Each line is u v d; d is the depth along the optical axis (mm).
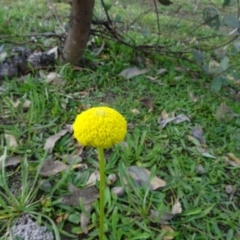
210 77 286
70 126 227
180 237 166
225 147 225
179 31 388
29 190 181
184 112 255
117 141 123
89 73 287
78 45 283
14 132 215
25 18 372
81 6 265
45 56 294
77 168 199
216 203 187
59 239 159
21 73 283
